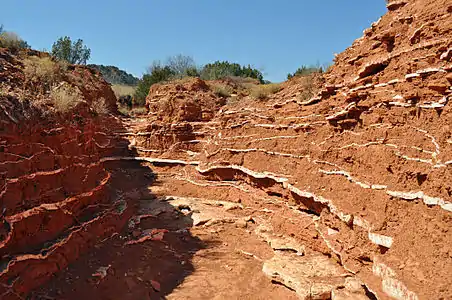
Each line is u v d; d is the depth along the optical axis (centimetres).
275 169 1628
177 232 1488
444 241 648
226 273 1145
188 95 2833
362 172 1046
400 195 829
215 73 4253
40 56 1939
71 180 1128
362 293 882
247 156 1884
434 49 868
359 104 1144
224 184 1988
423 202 752
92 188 1260
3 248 782
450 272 600
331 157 1256
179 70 4716
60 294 838
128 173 2452
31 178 923
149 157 2641
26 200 897
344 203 1048
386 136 980
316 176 1289
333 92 1434
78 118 1304
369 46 1259
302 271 1026
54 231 981
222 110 2558
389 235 811
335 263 1080
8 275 756
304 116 1575
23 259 807
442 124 790
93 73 3228
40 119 1044
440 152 757
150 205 1828
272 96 2109
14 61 1312
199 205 1850
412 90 904
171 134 2666
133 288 972
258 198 1686
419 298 613
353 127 1180
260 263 1202
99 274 963
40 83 1252
